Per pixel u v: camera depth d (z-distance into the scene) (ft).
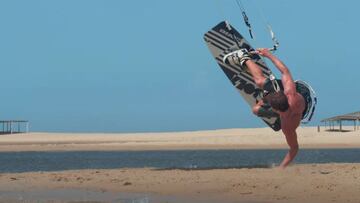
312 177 220.43
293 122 142.51
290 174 233.35
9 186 220.43
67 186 218.18
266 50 148.56
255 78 158.61
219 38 222.69
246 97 220.84
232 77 222.48
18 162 599.57
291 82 143.43
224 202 171.94
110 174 253.44
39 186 219.41
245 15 164.04
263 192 190.29
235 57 166.09
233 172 245.04
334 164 291.17
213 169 266.98
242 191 193.36
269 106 151.12
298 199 176.04
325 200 173.17
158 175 242.99
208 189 199.93
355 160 590.14
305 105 144.87
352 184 200.95
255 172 243.40
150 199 180.55
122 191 201.36
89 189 208.54
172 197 184.34
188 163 545.03
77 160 650.02
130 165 514.27
